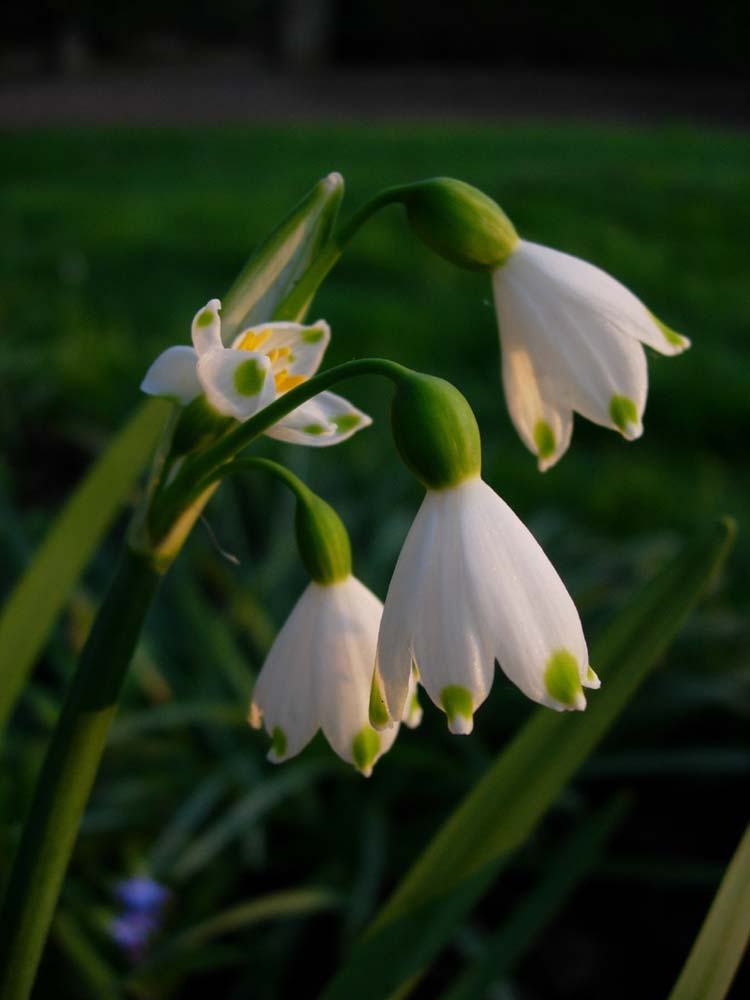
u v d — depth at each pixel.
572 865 0.18
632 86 1.83
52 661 0.29
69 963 0.23
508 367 0.13
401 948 0.15
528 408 0.13
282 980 0.25
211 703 0.29
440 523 0.12
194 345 0.12
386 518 0.35
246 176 1.01
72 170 1.03
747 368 0.54
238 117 1.49
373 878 0.25
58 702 0.28
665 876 0.26
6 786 0.25
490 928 0.26
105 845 0.26
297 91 1.78
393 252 0.72
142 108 1.55
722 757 0.26
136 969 0.21
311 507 0.13
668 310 0.64
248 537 0.36
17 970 0.14
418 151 1.15
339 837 0.27
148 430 0.17
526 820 0.15
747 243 0.78
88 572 0.33
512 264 0.13
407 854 0.26
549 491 0.41
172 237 0.75
